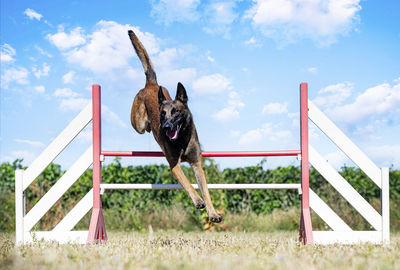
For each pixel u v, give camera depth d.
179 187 5.18
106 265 2.81
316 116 5.23
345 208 9.38
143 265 2.84
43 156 5.38
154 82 6.16
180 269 2.65
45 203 5.32
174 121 4.76
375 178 5.12
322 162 5.20
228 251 3.79
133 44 6.14
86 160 5.35
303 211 5.09
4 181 10.29
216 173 9.60
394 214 9.41
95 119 5.35
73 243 4.79
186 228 9.56
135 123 6.02
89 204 5.34
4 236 6.68
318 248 4.03
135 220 9.55
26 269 2.65
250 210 10.07
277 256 3.24
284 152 5.19
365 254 3.44
